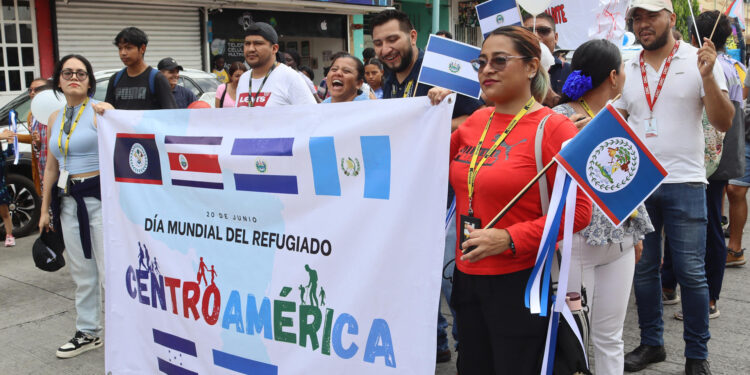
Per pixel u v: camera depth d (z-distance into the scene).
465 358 2.60
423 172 2.49
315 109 2.82
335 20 15.70
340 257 2.74
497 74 2.41
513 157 2.38
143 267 3.55
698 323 3.70
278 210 2.94
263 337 3.01
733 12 4.64
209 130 3.21
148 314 3.54
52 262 4.57
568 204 2.23
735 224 6.05
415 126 2.52
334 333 2.75
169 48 12.78
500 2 4.05
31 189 8.12
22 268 6.77
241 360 3.10
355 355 2.70
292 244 2.89
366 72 7.02
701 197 3.66
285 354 2.93
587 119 2.79
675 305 5.12
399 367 2.57
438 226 2.46
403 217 2.55
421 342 2.51
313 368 2.83
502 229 2.31
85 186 4.35
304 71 10.35
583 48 3.04
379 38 3.91
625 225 2.98
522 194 2.28
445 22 20.89
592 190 2.22
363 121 2.65
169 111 3.38
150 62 12.52
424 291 2.50
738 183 5.91
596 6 6.29
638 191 2.19
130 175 3.59
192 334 3.31
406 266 2.54
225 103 7.45
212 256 3.21
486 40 2.47
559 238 2.34
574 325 2.32
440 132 2.45
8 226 7.64
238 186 3.08
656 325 3.99
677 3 15.30
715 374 3.87
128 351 3.66
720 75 3.58
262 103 4.60
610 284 3.03
